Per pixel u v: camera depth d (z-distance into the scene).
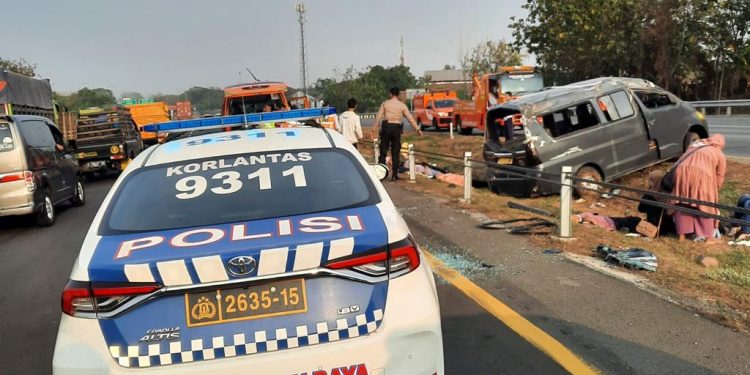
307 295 2.65
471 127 26.62
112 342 2.57
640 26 34.44
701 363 3.68
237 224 2.97
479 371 3.73
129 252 2.71
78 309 2.62
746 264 5.78
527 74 24.19
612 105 11.09
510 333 4.26
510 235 7.09
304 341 2.63
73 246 8.60
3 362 4.42
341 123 12.84
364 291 2.71
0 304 5.92
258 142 3.87
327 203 3.21
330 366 2.62
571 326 4.32
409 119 12.94
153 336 2.57
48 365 4.32
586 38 36.38
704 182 6.82
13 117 9.98
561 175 6.81
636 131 11.20
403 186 12.02
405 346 2.72
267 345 2.61
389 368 2.69
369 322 2.69
